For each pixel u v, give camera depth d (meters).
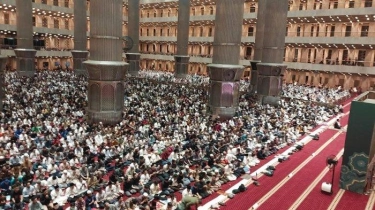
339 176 12.42
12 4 38.56
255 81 30.27
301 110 22.88
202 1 46.47
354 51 35.72
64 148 12.66
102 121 17.81
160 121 17.88
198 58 48.19
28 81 30.27
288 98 28.31
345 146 11.10
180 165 11.87
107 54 17.39
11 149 12.31
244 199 10.34
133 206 8.97
